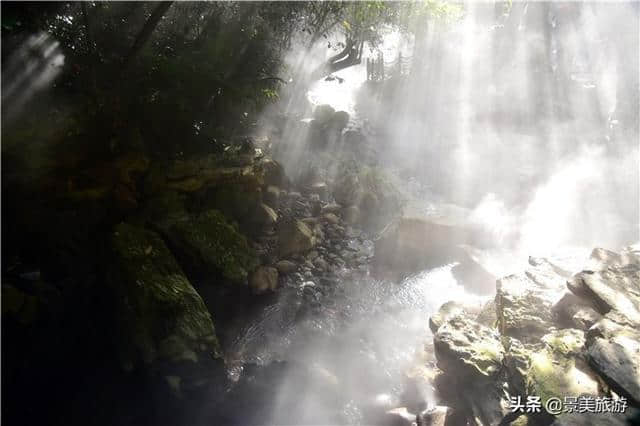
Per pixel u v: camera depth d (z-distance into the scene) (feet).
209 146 25.13
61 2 19.15
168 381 17.74
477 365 13.98
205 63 25.27
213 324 20.38
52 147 18.66
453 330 15.70
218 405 17.51
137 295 18.25
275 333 21.59
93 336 19.17
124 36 23.35
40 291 17.65
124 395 17.33
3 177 17.17
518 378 12.83
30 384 16.94
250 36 29.81
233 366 19.47
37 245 18.43
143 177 22.02
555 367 12.28
